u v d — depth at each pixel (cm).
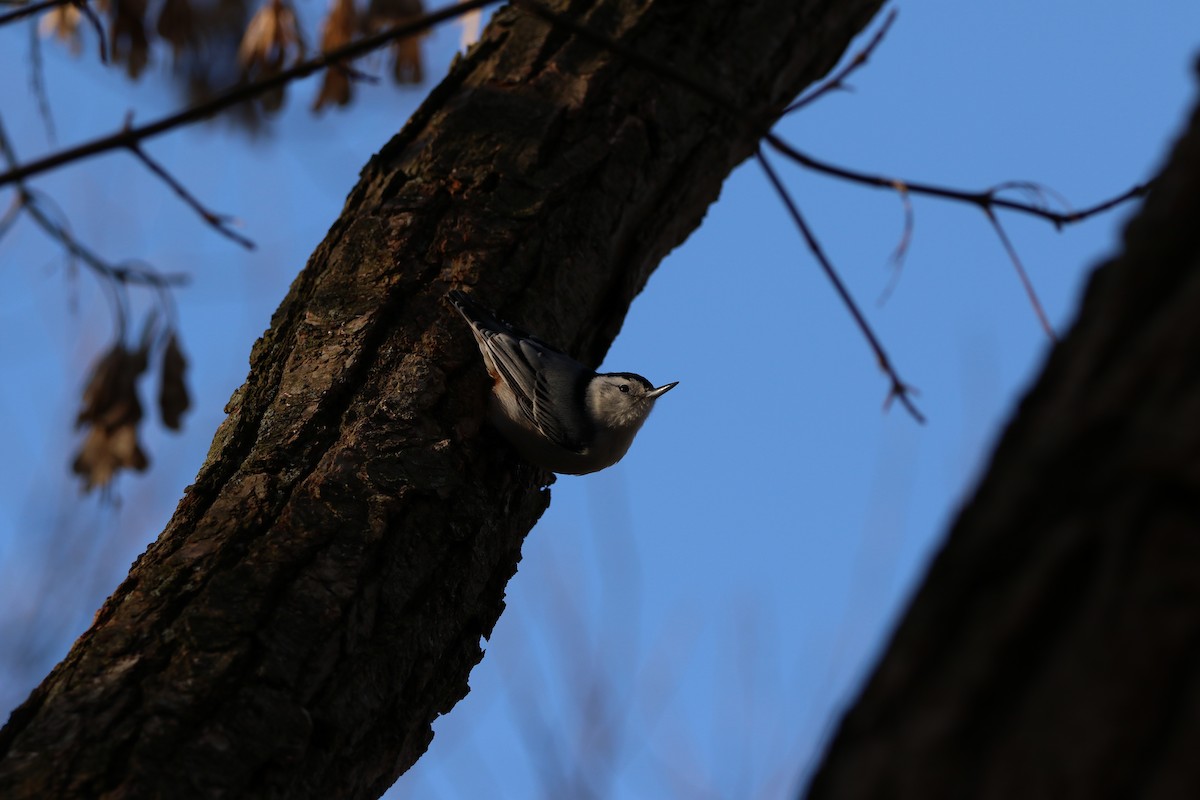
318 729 588
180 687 566
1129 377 297
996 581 300
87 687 563
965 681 290
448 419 794
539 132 985
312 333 826
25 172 521
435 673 683
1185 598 271
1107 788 264
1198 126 315
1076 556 289
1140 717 267
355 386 785
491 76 1029
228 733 554
